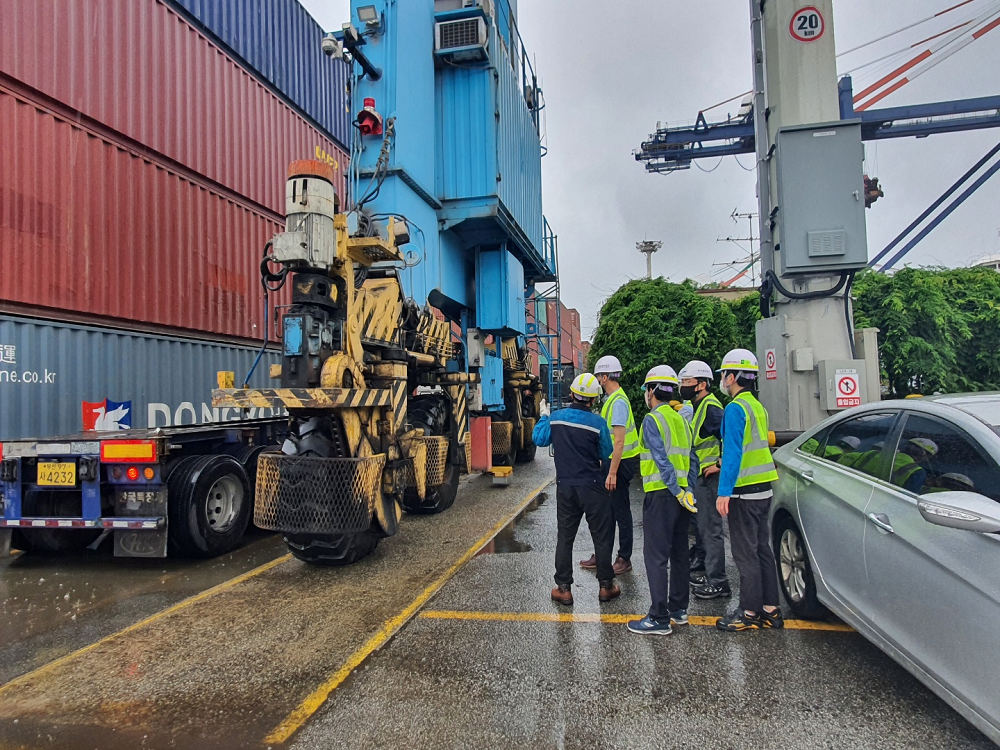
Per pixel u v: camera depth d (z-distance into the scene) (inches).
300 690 133.4
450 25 358.6
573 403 188.1
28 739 116.8
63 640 164.6
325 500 203.5
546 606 180.7
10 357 263.6
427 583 203.3
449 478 328.8
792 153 226.1
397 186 305.9
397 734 115.5
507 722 118.6
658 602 157.9
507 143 398.6
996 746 107.7
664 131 969.5
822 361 226.4
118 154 318.0
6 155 263.0
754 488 159.8
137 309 325.4
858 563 135.0
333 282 222.5
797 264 225.1
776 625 161.3
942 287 316.2
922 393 311.4
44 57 279.1
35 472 237.1
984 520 99.0
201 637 163.2
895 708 121.0
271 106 446.3
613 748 109.6
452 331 416.2
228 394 207.5
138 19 330.3
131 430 259.8
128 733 118.3
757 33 261.6
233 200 402.9
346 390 203.8
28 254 271.4
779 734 112.7
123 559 251.1
